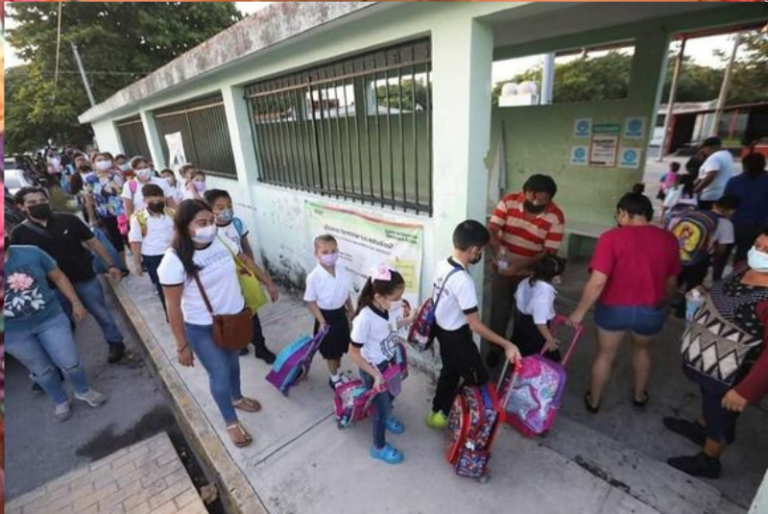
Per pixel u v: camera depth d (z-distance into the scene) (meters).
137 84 6.51
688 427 2.56
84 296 3.76
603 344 2.57
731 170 4.54
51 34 15.43
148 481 2.62
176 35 17.45
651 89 4.46
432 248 2.87
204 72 4.30
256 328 3.46
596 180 5.18
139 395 3.62
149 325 4.38
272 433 2.76
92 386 3.78
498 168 6.08
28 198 3.31
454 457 2.31
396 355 2.50
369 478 2.38
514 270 2.98
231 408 2.62
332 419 2.85
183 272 2.25
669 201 5.70
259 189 4.90
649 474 2.27
